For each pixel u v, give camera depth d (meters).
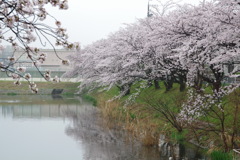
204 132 11.85
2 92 44.59
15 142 14.17
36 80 50.91
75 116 22.45
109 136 15.04
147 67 16.64
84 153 11.96
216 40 10.20
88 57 31.06
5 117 21.98
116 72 19.56
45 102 32.59
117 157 11.09
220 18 10.13
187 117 12.54
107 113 21.22
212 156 9.25
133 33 17.50
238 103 10.20
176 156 10.71
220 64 10.98
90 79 30.78
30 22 4.32
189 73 12.16
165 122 14.91
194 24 11.41
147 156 11.03
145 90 25.47
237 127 10.53
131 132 15.85
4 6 4.42
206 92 15.12
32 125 18.70
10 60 5.60
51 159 11.33
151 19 17.14
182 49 10.88
